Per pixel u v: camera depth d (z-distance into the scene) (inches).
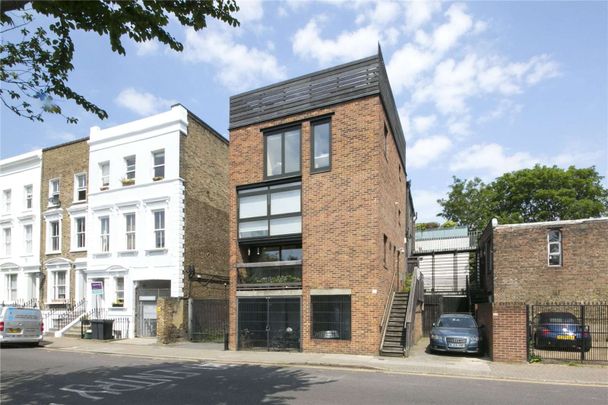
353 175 652.1
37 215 1096.8
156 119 936.9
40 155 1107.3
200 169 971.3
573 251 848.9
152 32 283.1
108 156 990.4
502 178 1772.9
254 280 710.5
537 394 381.1
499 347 550.3
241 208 735.1
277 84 724.7
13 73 299.7
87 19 267.3
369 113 651.5
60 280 1048.2
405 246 1079.6
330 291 643.5
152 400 357.4
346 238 645.3
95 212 991.6
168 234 895.1
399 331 653.9
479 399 359.6
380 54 666.2
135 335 896.9
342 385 416.2
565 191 1596.9
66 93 311.6
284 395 372.2
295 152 705.0
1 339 731.4
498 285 893.8
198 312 862.5
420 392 385.1
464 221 1935.3
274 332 676.7
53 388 410.9
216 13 294.5
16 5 243.3
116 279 946.7
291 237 687.7
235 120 752.3
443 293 1237.1
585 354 575.2
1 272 1136.8
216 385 418.0
